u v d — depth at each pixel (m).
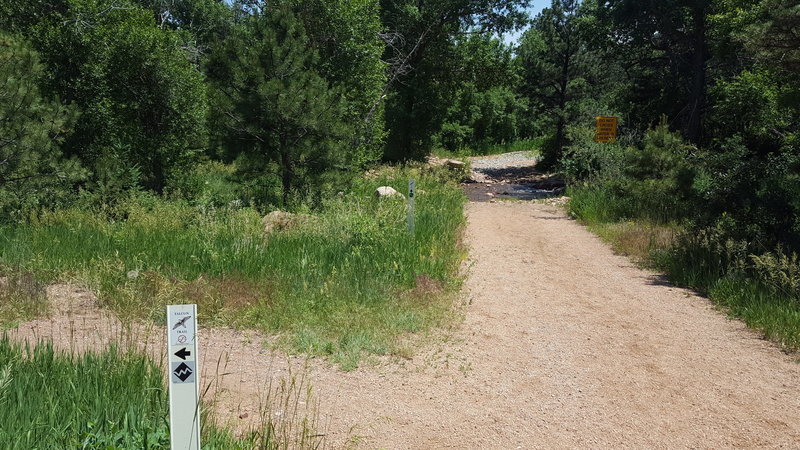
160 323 7.43
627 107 34.31
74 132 16.55
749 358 7.11
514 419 5.43
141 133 17.92
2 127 12.69
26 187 13.34
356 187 20.83
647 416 5.58
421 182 23.80
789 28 11.06
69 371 5.01
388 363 6.62
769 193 12.59
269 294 8.35
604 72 43.03
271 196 17.72
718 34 19.59
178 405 3.51
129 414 4.23
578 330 8.06
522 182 33.78
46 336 6.69
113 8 17.95
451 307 8.77
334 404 5.56
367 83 24.50
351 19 23.36
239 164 16.98
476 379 6.30
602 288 10.41
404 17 35.91
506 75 39.31
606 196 19.28
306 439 4.75
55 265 9.26
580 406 5.75
